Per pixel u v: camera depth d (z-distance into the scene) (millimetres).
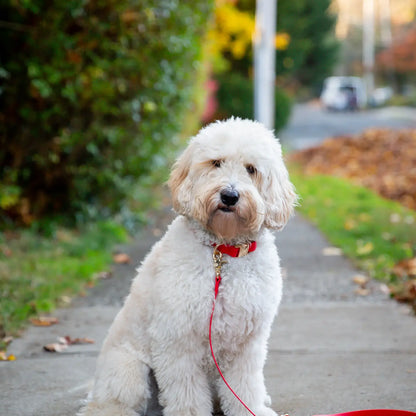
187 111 11258
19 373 4398
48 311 5672
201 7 9719
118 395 3465
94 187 8680
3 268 6500
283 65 29609
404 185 13109
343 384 4223
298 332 5215
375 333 5176
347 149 18141
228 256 3438
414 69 51406
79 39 7562
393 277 6555
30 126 7770
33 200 8297
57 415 3791
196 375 3494
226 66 21562
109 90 7625
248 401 3588
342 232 8984
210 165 3525
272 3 16453
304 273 7016
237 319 3395
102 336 5129
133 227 9211
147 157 9133
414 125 30156
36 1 7133
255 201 3398
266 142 3564
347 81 48469
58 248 7453
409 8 60375
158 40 8281
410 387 4164
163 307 3367
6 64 7449
